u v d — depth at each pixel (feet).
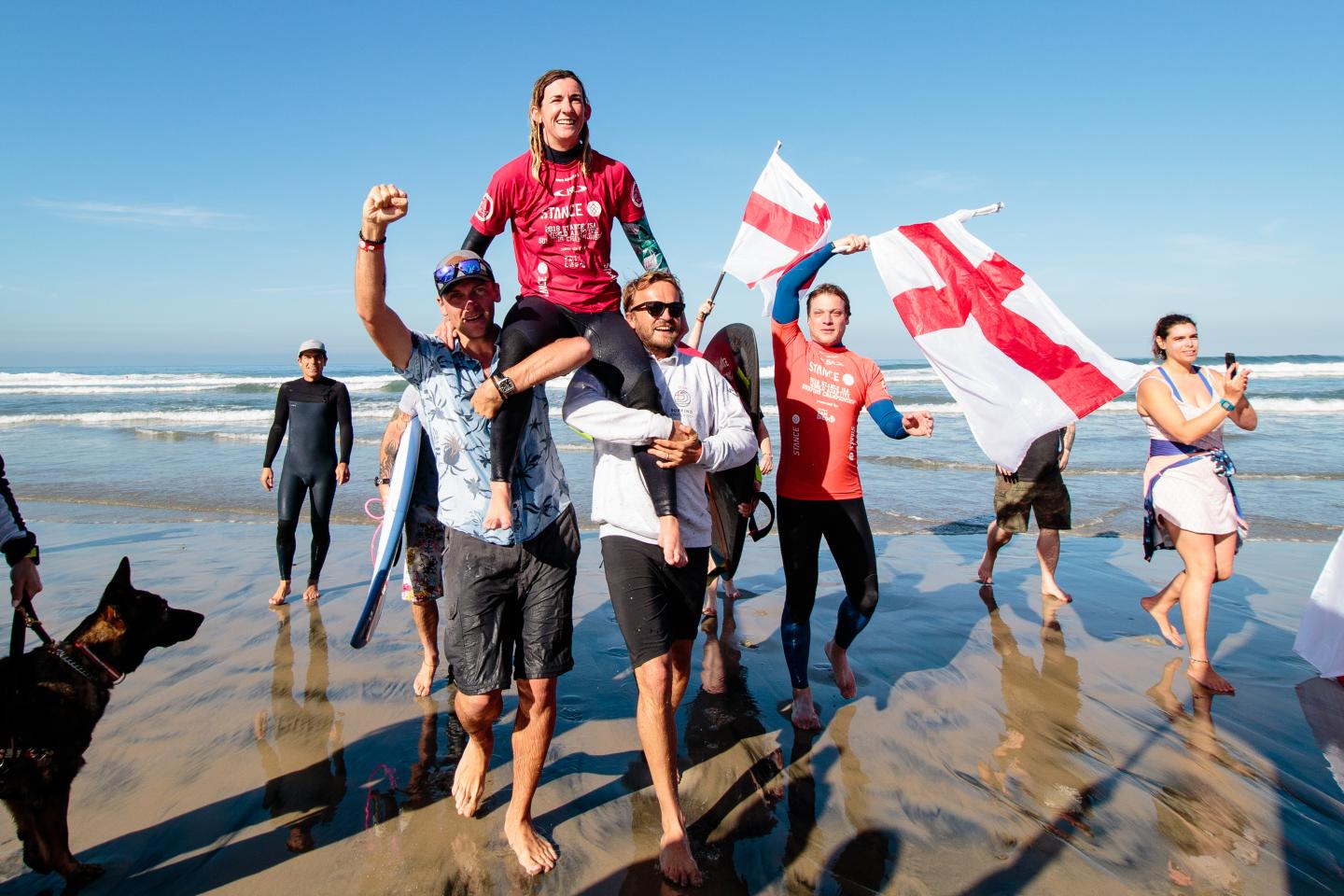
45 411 76.02
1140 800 10.65
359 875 9.01
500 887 8.83
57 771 8.58
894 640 17.07
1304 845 9.64
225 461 43.68
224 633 17.17
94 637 9.02
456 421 9.29
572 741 12.36
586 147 11.11
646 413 9.15
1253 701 13.89
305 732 12.59
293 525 19.39
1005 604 19.65
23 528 9.16
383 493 14.78
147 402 88.12
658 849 9.54
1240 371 13.99
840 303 13.43
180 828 9.91
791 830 9.98
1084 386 13.41
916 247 14.74
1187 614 14.93
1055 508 20.07
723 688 14.52
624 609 9.40
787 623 13.23
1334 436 50.24
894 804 10.58
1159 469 15.43
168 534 27.14
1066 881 8.92
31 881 8.87
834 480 13.10
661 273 10.16
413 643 16.65
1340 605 14.97
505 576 9.26
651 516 9.57
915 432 12.55
